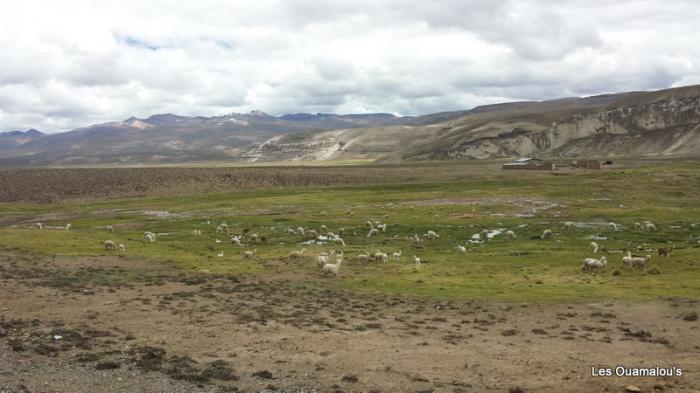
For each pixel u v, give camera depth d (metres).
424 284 45.75
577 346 26.86
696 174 166.62
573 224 86.88
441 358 24.83
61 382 20.61
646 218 96.38
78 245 68.38
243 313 33.66
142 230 93.06
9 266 50.41
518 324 31.95
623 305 36.56
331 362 24.11
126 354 24.47
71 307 34.03
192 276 49.06
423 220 99.31
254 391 20.41
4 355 23.47
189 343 26.69
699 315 33.09
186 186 188.12
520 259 58.72
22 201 161.38
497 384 21.41
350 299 39.59
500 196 139.25
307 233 85.44
